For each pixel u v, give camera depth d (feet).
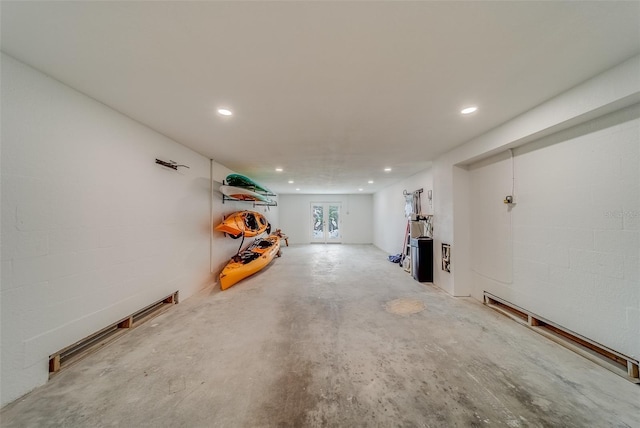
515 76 5.21
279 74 5.10
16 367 4.69
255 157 12.44
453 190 11.00
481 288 10.32
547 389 5.05
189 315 9.04
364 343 7.00
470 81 5.40
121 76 5.21
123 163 7.30
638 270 5.19
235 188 14.28
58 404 4.61
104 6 3.36
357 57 4.53
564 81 5.44
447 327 8.00
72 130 5.78
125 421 4.26
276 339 7.25
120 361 6.04
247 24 3.70
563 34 3.93
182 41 4.08
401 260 18.12
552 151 7.00
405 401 4.74
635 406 4.58
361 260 20.45
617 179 5.49
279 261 20.11
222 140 9.63
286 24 3.70
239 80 5.33
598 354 6.05
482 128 8.33
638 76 4.52
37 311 5.08
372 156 12.20
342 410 4.52
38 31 3.84
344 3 3.35
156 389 5.07
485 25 3.74
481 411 4.50
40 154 5.12
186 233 10.83
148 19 3.59
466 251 11.06
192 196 11.27
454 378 5.43
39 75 5.06
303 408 4.57
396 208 21.53
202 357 6.27
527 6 3.41
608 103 5.01
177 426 4.17
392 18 3.60
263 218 19.61
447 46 4.22
